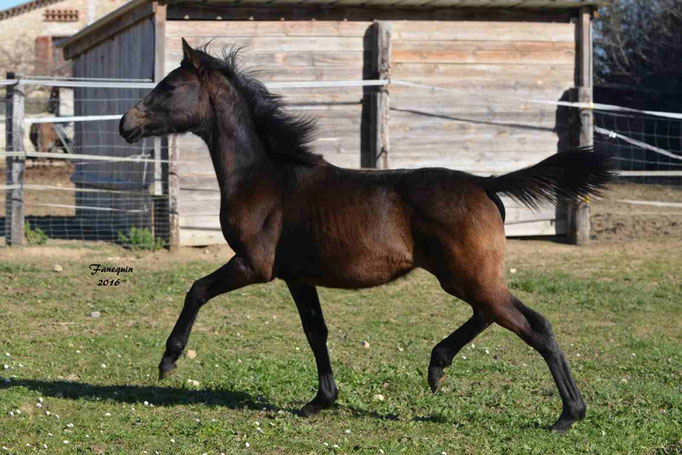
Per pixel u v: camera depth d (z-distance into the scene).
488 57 13.89
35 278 10.40
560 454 5.06
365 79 13.48
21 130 12.26
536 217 14.05
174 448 5.12
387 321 8.88
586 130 13.84
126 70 13.96
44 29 34.47
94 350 7.53
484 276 5.22
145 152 12.91
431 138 13.73
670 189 20.62
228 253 12.51
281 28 13.14
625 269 11.85
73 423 5.54
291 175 5.64
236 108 5.82
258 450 5.16
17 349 7.42
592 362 7.35
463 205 5.25
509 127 13.98
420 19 13.65
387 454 5.06
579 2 13.71
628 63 26.83
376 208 5.37
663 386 6.63
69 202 18.44
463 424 5.70
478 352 7.67
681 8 26.05
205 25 12.84
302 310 5.87
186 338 5.64
